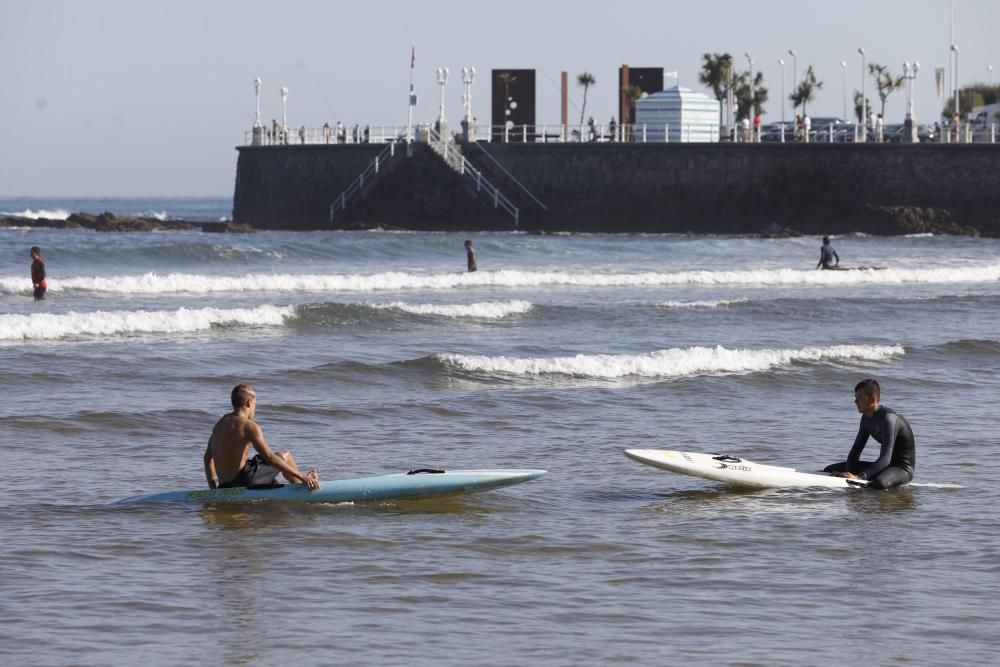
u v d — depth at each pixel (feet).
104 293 314.76
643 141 598.34
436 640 74.84
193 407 157.28
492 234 592.19
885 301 304.30
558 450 135.74
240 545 95.76
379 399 166.09
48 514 103.91
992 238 563.07
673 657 72.28
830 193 583.58
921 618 79.36
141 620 77.87
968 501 111.75
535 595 83.82
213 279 328.90
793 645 74.33
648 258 448.65
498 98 637.71
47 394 164.55
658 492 115.96
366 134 652.48
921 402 168.66
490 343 227.20
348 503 109.91
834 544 97.19
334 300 310.45
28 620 77.25
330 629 76.64
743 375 187.62
